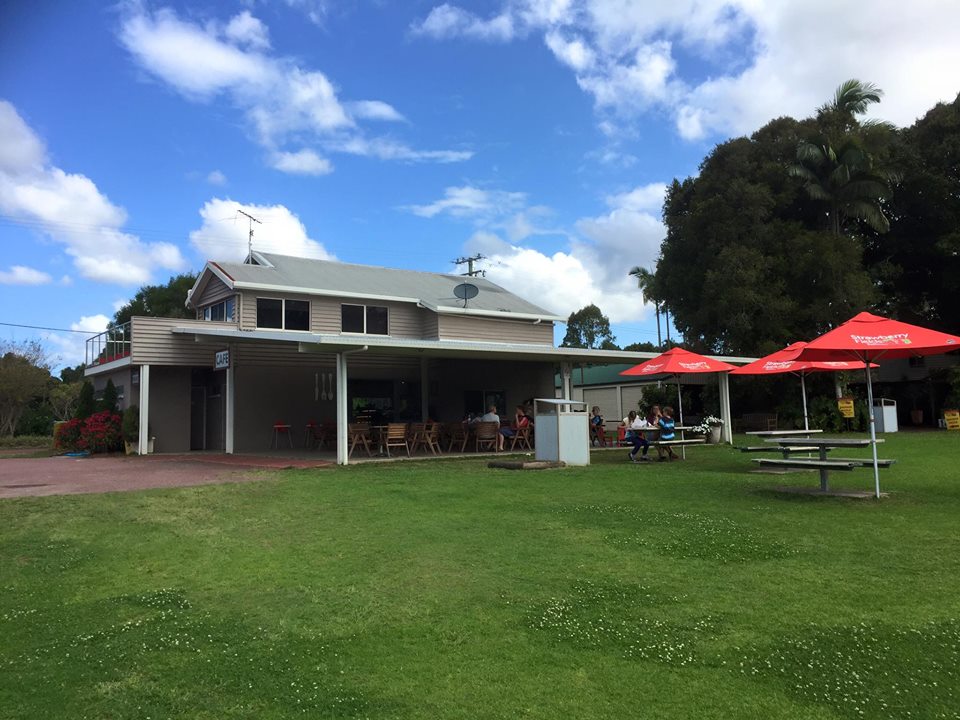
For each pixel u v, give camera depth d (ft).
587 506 28.48
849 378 86.74
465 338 83.46
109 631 15.19
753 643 13.71
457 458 52.34
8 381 100.27
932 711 11.05
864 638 13.73
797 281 88.99
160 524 25.91
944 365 102.32
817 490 31.78
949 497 29.30
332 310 74.90
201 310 78.33
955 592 16.38
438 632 14.73
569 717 11.02
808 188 92.02
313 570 19.54
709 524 24.45
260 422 66.33
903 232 101.50
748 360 71.15
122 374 72.90
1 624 15.80
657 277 104.88
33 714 11.43
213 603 16.99
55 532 24.75
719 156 99.76
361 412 74.74
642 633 14.34
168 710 11.53
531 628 14.82
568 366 66.59
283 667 13.12
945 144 95.14
